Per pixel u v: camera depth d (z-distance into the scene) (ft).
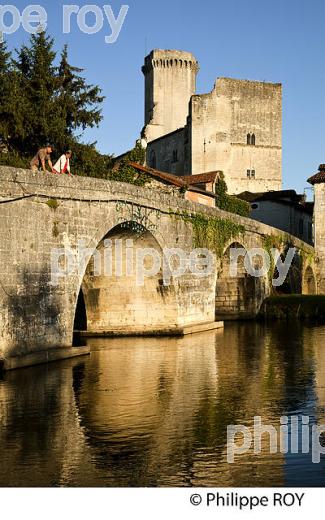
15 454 39.88
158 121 370.53
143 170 164.86
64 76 152.87
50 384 62.44
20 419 48.57
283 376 67.77
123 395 57.47
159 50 373.20
